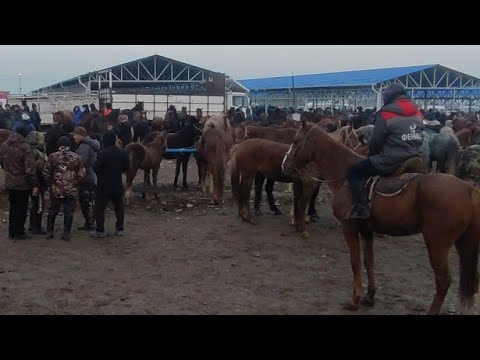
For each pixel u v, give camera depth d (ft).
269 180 40.29
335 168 22.91
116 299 22.94
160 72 156.25
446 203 18.85
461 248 19.69
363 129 46.29
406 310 22.16
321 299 23.32
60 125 40.57
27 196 32.19
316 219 39.14
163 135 45.09
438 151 43.24
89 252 30.17
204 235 34.22
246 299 23.15
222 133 44.11
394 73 148.36
